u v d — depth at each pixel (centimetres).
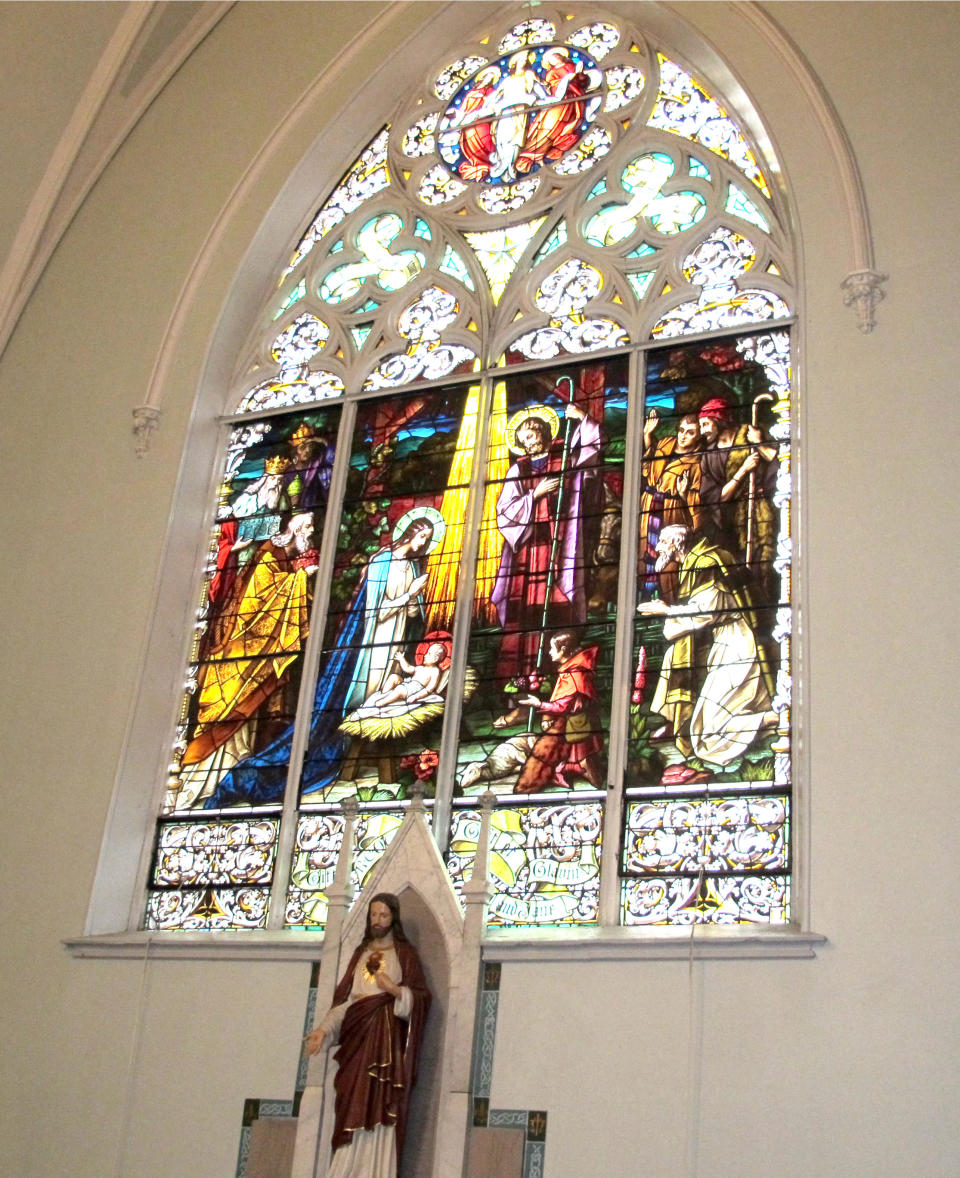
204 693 1177
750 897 966
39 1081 1024
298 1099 958
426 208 1327
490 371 1218
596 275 1234
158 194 1369
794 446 1086
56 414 1290
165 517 1215
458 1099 905
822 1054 867
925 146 1111
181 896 1107
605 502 1132
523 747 1063
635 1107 888
